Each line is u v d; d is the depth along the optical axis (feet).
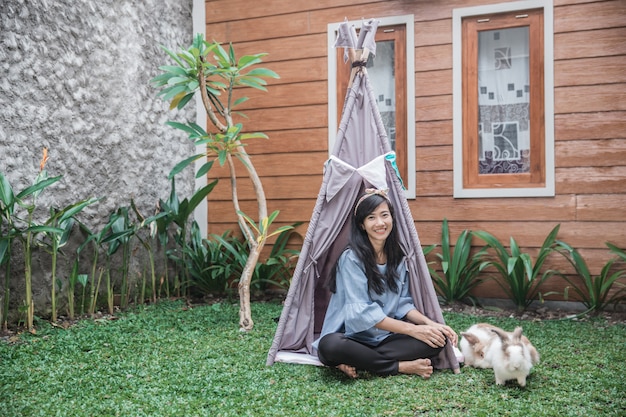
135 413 7.60
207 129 18.80
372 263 9.43
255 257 13.24
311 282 10.57
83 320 13.65
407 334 9.18
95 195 15.11
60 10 14.05
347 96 10.75
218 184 18.65
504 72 15.72
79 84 14.61
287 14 17.61
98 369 9.65
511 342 8.42
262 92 17.93
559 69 15.02
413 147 16.35
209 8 18.62
